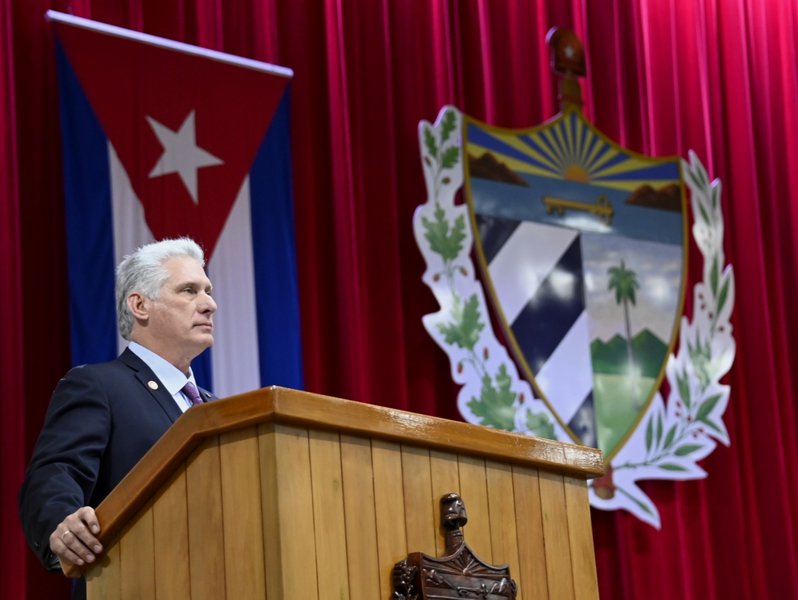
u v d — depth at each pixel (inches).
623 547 248.1
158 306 111.3
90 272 199.2
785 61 289.4
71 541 76.6
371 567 72.8
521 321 245.4
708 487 265.3
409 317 242.7
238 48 231.3
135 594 75.0
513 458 84.4
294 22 239.3
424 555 75.0
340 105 238.5
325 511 71.1
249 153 219.1
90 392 102.0
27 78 207.6
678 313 261.6
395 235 240.1
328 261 234.2
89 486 96.3
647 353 256.4
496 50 261.3
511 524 83.9
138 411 102.9
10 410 191.2
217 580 70.8
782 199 284.4
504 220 248.2
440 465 79.5
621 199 261.6
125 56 209.6
